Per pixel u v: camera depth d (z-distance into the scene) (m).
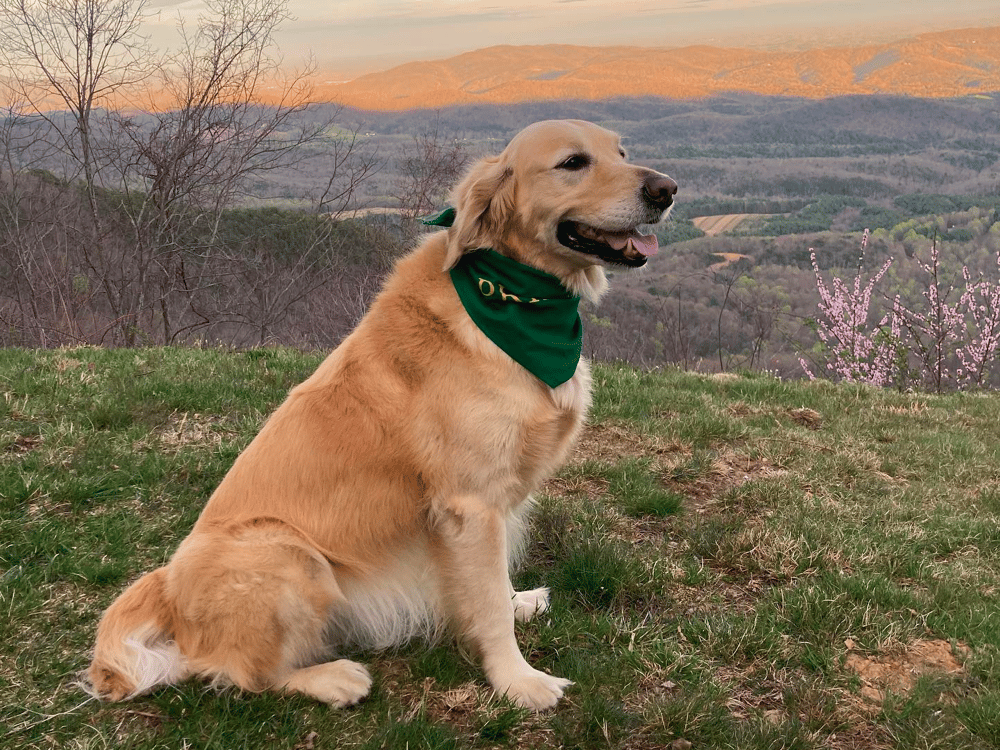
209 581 2.93
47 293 15.20
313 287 15.17
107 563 3.88
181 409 6.18
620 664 3.34
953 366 16.00
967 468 6.30
